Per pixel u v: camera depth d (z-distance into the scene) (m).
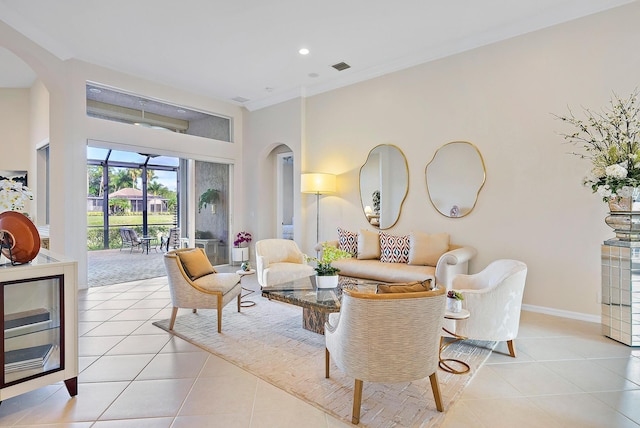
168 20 3.70
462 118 4.24
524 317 3.58
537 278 3.75
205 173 6.48
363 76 5.12
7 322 1.92
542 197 3.71
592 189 3.08
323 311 2.59
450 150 4.34
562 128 3.58
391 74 4.88
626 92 3.25
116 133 5.05
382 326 1.77
